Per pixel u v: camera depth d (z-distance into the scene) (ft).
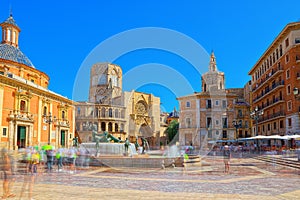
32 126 106.32
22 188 26.30
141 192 24.34
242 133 180.86
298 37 112.37
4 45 129.18
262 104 152.05
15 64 112.78
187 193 23.95
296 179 34.83
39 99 112.16
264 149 107.04
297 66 110.73
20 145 100.22
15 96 98.48
